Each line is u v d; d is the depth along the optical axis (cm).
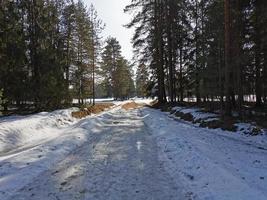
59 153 1245
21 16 2772
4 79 2548
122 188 815
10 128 1650
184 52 4047
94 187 826
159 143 1490
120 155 1223
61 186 838
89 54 4244
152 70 4512
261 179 823
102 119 2759
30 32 2805
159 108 4072
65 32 3578
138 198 740
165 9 3772
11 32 2559
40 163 1070
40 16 2859
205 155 1105
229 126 1789
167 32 3838
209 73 2744
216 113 2492
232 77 2619
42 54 2791
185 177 897
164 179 892
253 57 2277
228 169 910
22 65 2622
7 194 775
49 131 1961
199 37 3381
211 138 1545
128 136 1750
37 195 770
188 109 2955
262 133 1545
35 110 2822
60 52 3089
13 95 2622
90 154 1251
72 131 1811
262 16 1981
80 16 4038
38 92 2734
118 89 8438
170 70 3900
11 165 1029
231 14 2225
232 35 2255
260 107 2645
